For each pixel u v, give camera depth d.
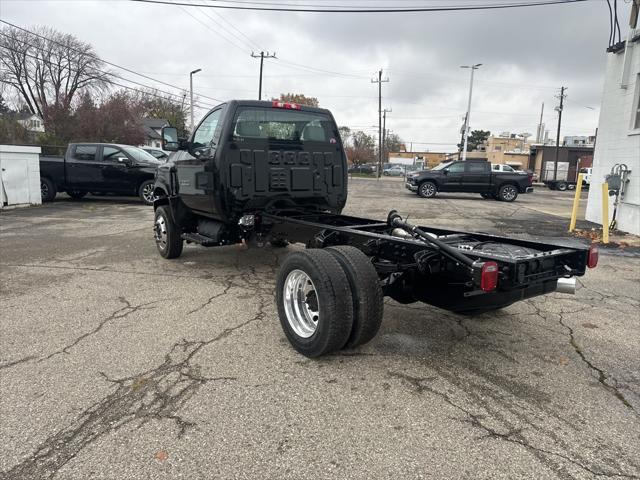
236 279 6.12
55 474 2.38
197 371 3.50
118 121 40.09
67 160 14.97
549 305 5.23
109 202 15.63
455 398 3.17
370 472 2.43
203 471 2.42
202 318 4.64
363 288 3.53
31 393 3.16
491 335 4.30
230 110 5.51
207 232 6.28
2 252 7.72
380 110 58.19
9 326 4.38
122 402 3.06
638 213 10.06
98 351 3.84
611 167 11.78
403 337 4.20
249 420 2.87
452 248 3.48
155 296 5.36
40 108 49.00
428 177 20.75
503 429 2.82
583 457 2.58
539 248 4.04
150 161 15.09
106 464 2.46
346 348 3.84
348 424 2.85
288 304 3.91
